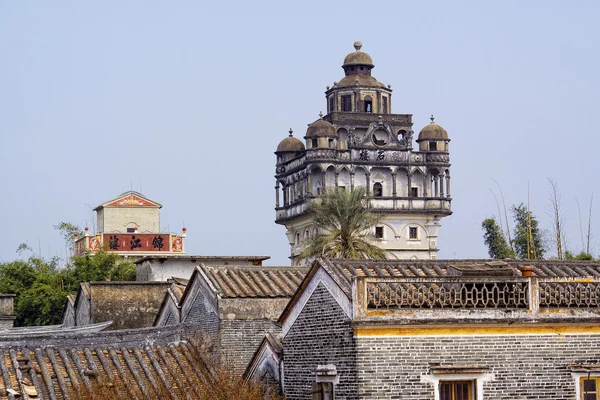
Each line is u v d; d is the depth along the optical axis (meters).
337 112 188.38
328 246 107.44
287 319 42.62
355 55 199.38
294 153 194.75
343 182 183.38
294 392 41.91
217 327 50.50
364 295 37.47
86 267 113.88
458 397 38.16
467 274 39.47
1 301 71.25
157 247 155.50
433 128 189.25
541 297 39.09
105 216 170.62
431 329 37.84
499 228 149.88
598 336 39.25
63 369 42.25
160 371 43.31
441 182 187.88
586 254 92.50
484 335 38.25
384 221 183.00
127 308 70.00
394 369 37.41
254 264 78.81
